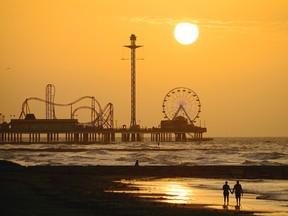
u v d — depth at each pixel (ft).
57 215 334.44
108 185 541.75
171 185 563.07
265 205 413.59
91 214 341.21
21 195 423.64
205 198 451.94
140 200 417.28
